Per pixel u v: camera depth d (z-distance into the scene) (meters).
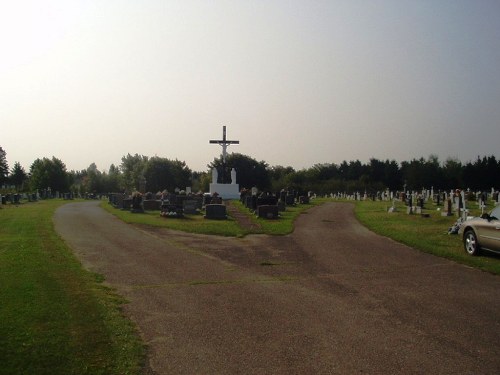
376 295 9.99
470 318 8.34
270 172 89.62
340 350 6.71
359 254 15.46
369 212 31.88
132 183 78.12
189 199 32.12
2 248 15.09
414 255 15.30
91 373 5.77
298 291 10.30
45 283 10.16
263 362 6.25
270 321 8.05
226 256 14.91
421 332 7.54
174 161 79.56
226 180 58.72
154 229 21.98
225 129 48.97
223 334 7.36
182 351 6.62
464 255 14.88
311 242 18.27
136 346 6.72
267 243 17.92
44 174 72.31
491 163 80.88
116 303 9.03
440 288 10.72
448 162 85.88
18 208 36.81
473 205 34.69
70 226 22.81
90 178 87.75
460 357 6.47
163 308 8.82
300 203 44.91
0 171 74.69
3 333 6.92
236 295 9.88
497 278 11.91
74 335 7.02
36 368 5.83
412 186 83.00
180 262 13.71
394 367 6.10
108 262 13.44
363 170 104.62
